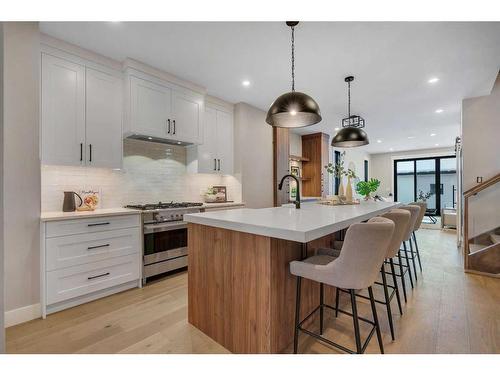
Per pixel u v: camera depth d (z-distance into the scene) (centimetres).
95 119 261
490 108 376
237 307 161
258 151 440
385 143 771
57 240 214
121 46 249
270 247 145
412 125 550
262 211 222
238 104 412
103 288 241
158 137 301
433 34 225
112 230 248
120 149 279
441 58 268
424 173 905
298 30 222
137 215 268
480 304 230
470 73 304
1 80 90
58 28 220
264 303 147
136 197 325
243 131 412
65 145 241
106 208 294
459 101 403
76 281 224
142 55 267
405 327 191
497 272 303
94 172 289
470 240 367
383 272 180
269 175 462
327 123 540
